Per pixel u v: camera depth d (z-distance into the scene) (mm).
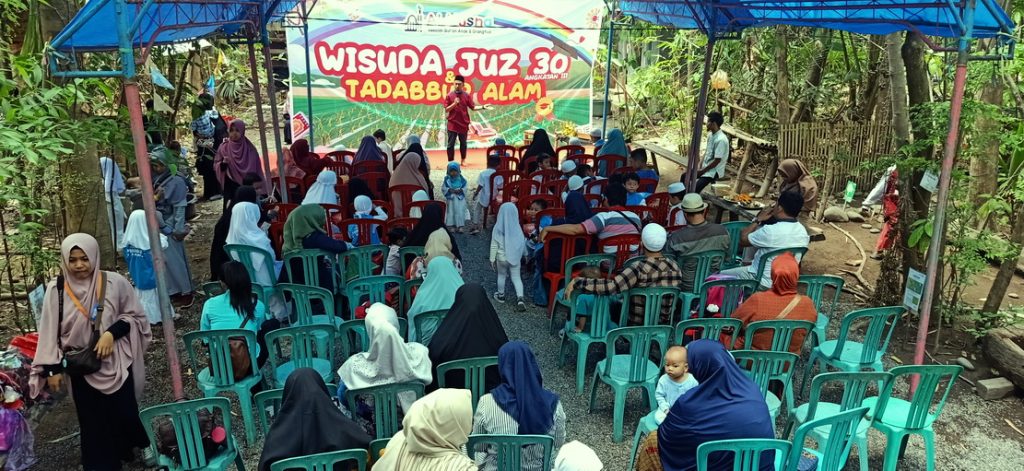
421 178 8656
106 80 6797
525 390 3678
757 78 12656
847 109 11469
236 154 9375
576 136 14562
